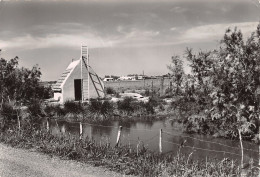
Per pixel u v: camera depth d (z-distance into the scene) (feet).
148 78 258.98
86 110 86.07
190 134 62.44
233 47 51.85
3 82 66.23
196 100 62.23
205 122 61.72
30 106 80.12
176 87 64.64
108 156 40.11
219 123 59.52
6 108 66.23
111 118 85.10
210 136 59.88
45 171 34.27
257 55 49.26
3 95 67.67
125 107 89.25
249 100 52.90
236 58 51.75
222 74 53.31
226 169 34.94
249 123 51.65
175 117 68.44
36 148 44.62
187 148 49.67
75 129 67.36
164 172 34.35
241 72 51.34
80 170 34.91
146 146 50.62
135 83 230.89
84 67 106.01
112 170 35.29
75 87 116.57
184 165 36.22
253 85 51.42
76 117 84.02
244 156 44.39
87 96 106.11
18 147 45.50
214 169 35.01
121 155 40.50
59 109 84.89
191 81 62.08
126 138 58.03
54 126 70.64
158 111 91.15
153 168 35.42
